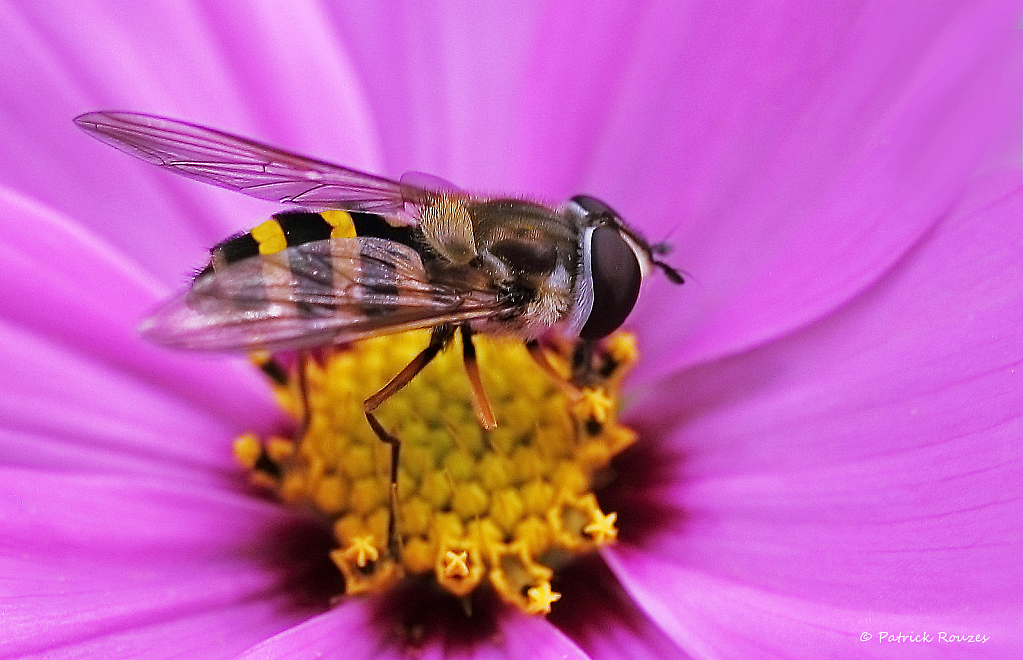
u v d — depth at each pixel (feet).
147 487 0.25
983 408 0.24
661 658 0.25
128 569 0.25
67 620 0.24
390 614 0.25
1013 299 0.24
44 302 0.25
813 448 0.25
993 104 0.25
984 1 0.24
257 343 0.23
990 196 0.25
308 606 0.25
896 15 0.25
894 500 0.25
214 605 0.25
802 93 0.25
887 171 0.25
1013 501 0.24
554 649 0.25
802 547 0.25
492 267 0.25
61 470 0.25
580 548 0.25
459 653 0.25
